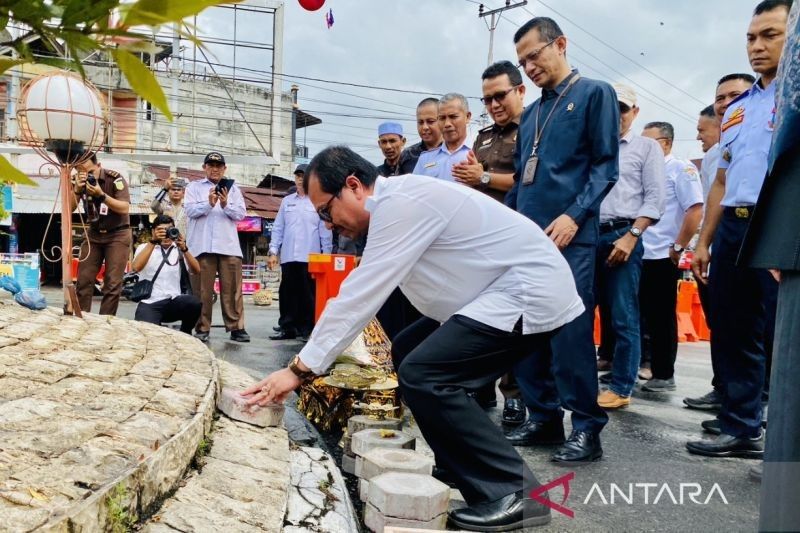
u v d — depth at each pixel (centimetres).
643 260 521
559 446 339
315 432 335
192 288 633
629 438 362
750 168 309
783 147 122
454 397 232
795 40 123
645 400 478
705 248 387
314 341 246
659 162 417
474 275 241
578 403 308
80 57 62
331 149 242
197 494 202
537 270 239
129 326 429
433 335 237
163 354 338
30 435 192
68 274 437
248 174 2398
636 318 440
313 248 710
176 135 1772
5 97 1255
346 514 227
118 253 542
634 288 436
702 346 871
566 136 322
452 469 242
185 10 58
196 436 225
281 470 242
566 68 334
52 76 392
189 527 179
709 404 449
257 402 252
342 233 252
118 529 164
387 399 346
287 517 212
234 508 199
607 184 309
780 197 124
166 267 561
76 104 394
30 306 449
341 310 238
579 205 305
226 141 2086
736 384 326
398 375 240
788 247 119
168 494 196
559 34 328
